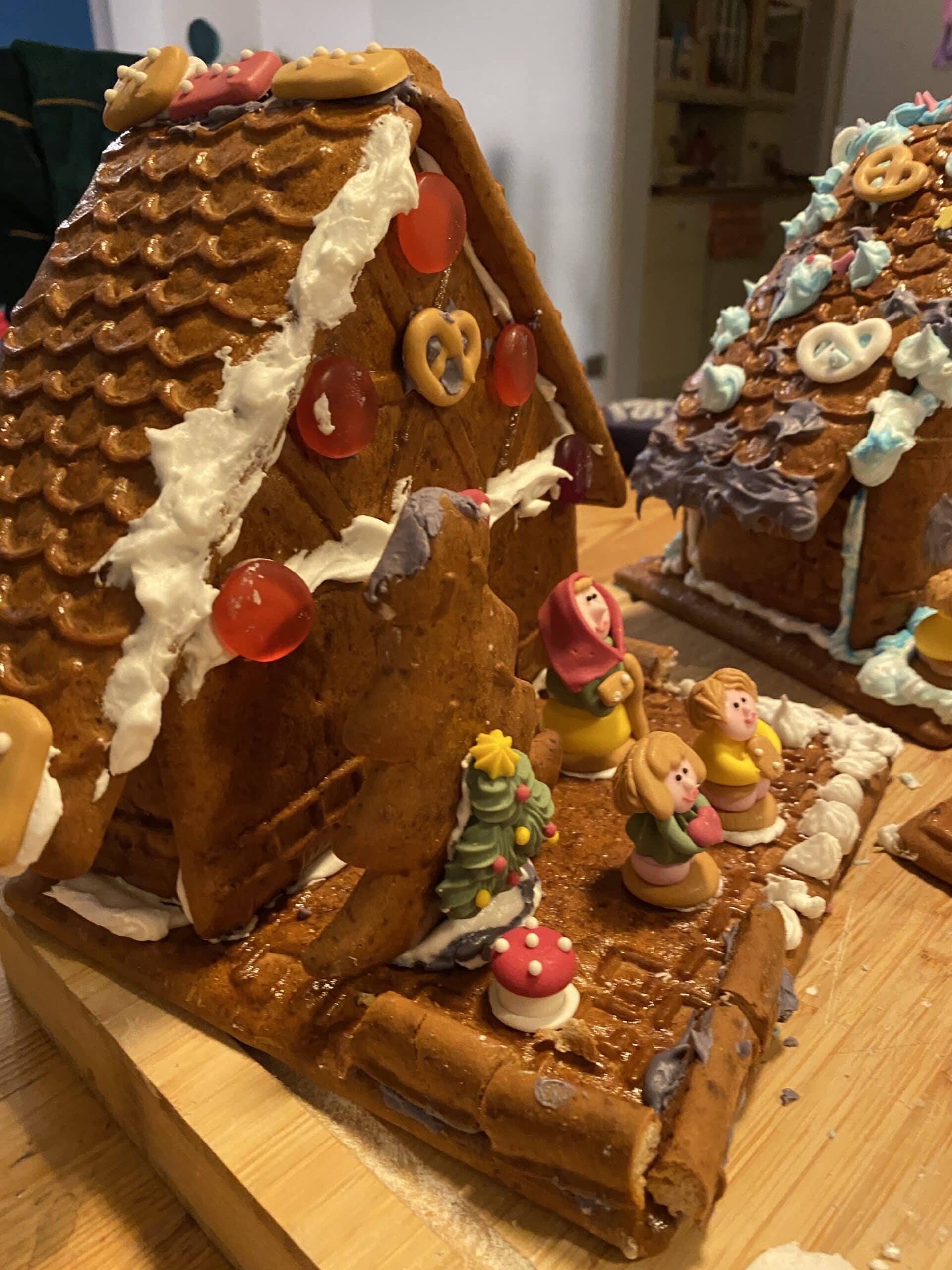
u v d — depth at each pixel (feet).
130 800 2.05
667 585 3.96
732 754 2.35
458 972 2.02
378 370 2.08
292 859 2.22
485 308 2.44
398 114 1.94
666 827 2.09
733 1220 1.70
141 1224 1.94
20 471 1.98
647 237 5.60
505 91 5.73
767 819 2.42
